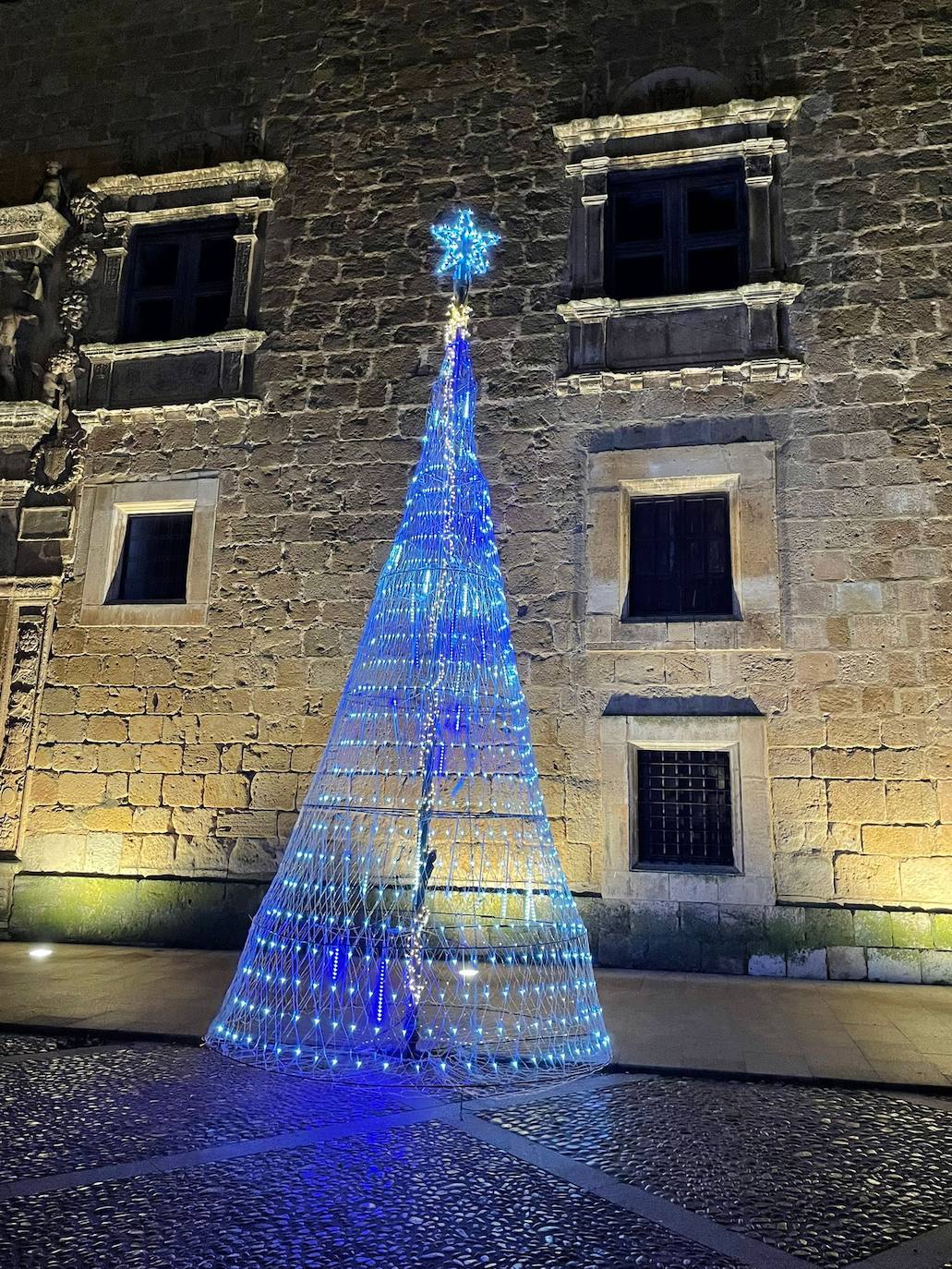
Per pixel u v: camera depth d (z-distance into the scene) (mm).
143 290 10797
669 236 9508
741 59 9609
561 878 6148
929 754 7887
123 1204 3391
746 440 8781
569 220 9680
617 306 9227
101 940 9141
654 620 8680
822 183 9148
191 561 9875
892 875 7773
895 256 8844
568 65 10055
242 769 9320
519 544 9070
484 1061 5176
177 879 9148
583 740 8562
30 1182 3564
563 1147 4039
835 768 8031
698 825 8352
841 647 8219
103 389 10484
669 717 8398
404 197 10219
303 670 9398
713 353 9016
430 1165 3816
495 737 7887
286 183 10570
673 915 8047
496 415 9383
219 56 11133
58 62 11633
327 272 10242
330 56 10812
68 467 10422
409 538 7070
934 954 7516
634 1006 6594
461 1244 3154
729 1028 6008
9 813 9703
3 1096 4566
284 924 5852
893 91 9195
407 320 9922
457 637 6855
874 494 8430
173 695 9633
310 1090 4730
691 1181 3709
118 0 11625
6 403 10430
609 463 9008
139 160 11055
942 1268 3062
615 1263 3059
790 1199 3564
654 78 9758
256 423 10047
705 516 8945
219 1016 5633
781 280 8977
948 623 8062
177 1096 4613
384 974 5531
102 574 10078
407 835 8172
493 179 9992
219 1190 3527
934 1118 4480
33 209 10875
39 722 9867
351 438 9789
